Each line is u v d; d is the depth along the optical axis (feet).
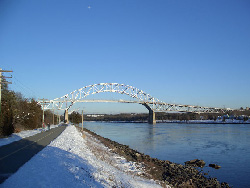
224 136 255.50
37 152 64.69
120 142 196.65
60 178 40.37
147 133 299.58
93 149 98.94
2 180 37.52
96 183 45.16
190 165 108.47
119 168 75.97
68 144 85.81
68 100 484.74
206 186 73.36
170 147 167.02
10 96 152.56
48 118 347.36
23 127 183.32
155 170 84.43
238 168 102.99
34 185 35.50
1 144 84.12
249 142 199.00
